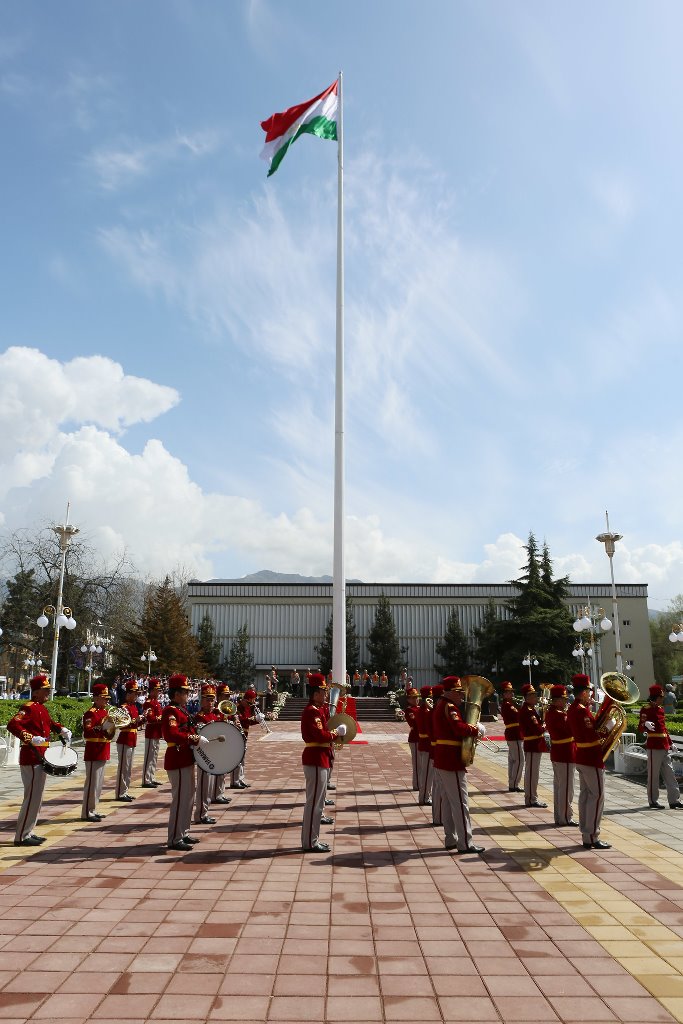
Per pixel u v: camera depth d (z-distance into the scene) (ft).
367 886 21.16
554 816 31.09
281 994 13.89
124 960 15.53
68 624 78.23
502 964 15.34
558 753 30.99
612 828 30.22
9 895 20.25
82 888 20.94
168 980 14.52
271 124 61.67
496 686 152.97
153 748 42.63
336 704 32.17
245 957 15.71
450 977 14.70
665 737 35.91
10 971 14.93
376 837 28.12
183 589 195.42
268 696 123.34
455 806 25.61
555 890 20.71
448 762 25.85
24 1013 13.05
